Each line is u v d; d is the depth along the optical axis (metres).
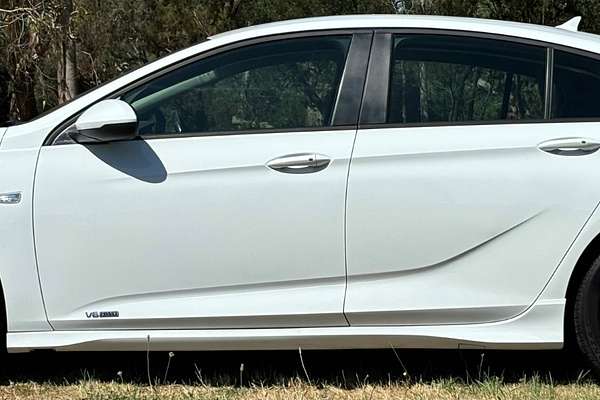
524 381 3.60
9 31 11.58
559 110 3.36
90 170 3.29
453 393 3.46
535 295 3.29
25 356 4.01
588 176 3.25
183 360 3.96
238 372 3.77
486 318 3.32
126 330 3.33
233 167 3.27
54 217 3.28
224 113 3.40
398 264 3.27
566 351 4.00
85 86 17.30
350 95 3.38
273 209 3.26
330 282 3.29
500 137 3.29
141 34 17.52
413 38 3.46
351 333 3.31
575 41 3.44
